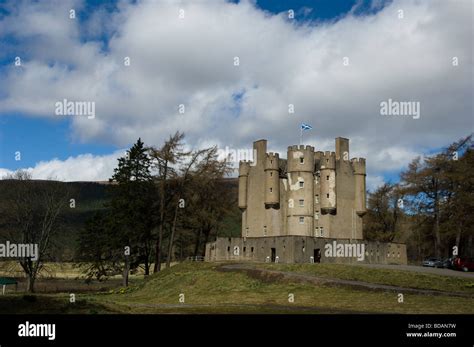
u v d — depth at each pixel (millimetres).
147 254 75500
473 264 65062
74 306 35406
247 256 72500
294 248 65750
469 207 78875
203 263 65938
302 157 79438
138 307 38500
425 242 90625
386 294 42281
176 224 77438
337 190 80000
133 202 71812
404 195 88500
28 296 37844
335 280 47812
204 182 74625
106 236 71125
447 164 83250
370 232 102875
